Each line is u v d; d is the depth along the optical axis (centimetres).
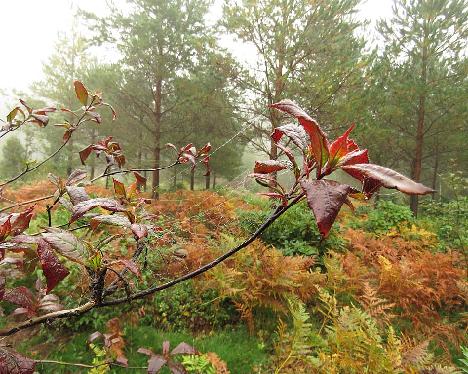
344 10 747
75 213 71
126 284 77
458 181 630
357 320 262
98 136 1236
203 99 841
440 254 508
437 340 339
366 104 758
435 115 1077
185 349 151
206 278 397
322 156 50
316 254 496
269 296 381
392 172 44
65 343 323
